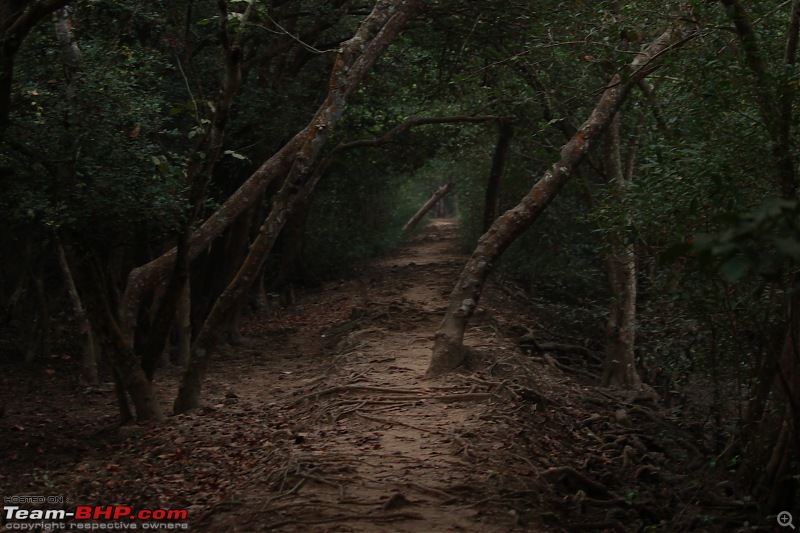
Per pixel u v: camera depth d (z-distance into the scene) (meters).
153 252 15.19
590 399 11.23
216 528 6.06
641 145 13.11
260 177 11.06
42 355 14.64
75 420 10.63
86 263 9.38
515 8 13.73
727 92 6.97
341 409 9.35
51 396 12.23
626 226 7.98
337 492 6.48
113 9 11.35
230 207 10.93
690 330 8.90
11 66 7.77
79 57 9.20
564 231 18.77
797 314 6.29
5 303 16.41
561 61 11.59
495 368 11.33
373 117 20.33
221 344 15.97
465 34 14.73
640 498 7.59
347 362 12.36
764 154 6.55
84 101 9.00
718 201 6.34
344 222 27.30
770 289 6.93
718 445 8.70
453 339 11.19
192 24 14.25
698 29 7.75
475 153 22.66
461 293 11.45
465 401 9.73
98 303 9.57
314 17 16.19
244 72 14.84
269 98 15.61
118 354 9.73
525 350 14.81
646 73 8.20
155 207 9.02
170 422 9.66
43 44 9.40
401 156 21.88
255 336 17.25
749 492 7.41
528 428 8.83
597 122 11.17
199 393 10.56
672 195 7.04
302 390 11.21
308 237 25.23
